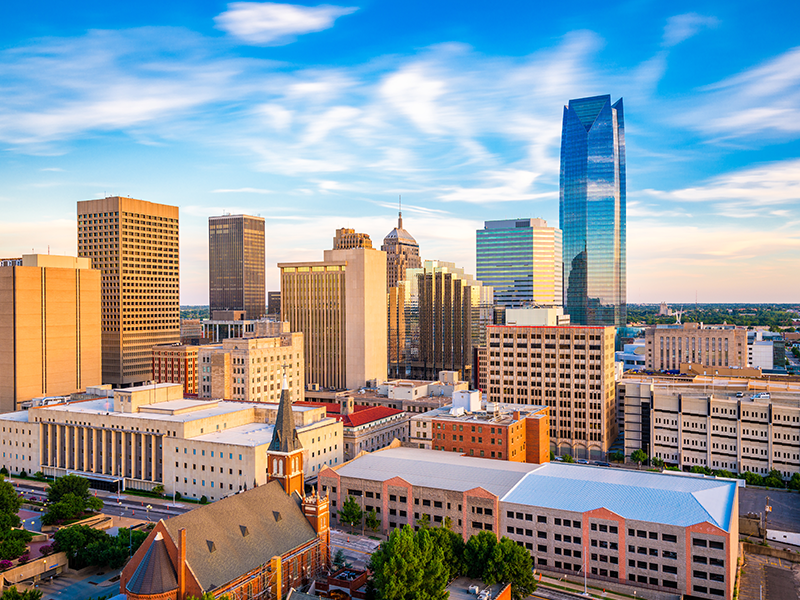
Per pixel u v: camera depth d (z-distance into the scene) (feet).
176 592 326.65
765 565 497.87
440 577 385.91
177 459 647.97
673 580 435.12
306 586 398.83
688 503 458.09
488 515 497.87
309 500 419.74
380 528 547.08
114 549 461.37
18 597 367.66
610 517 453.99
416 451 646.74
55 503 547.08
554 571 473.26
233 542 362.33
